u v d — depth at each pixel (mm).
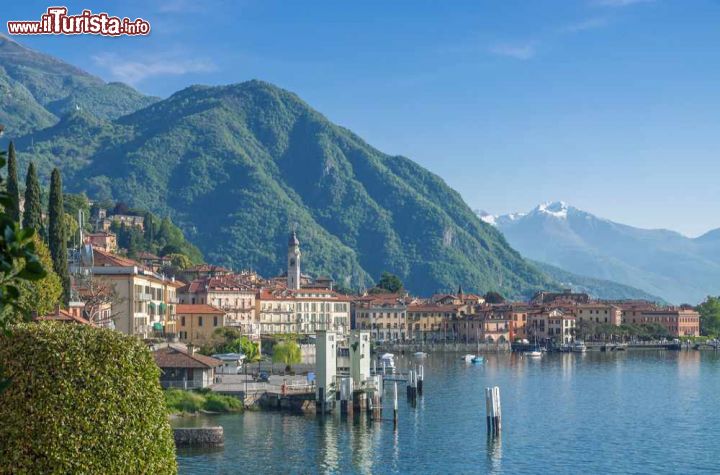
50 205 150750
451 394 183875
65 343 50000
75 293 155000
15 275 19750
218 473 97938
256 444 115438
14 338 49906
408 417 144625
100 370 50250
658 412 155875
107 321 156875
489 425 125875
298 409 145500
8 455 47906
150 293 192250
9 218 18719
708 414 153250
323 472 100500
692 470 105562
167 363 145750
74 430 48750
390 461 107500
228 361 191625
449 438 124000
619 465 108000
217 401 142125
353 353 155000
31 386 48688
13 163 144750
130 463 50281
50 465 48000
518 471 103562
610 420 145250
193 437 113062
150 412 52031
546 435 128875
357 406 145250
